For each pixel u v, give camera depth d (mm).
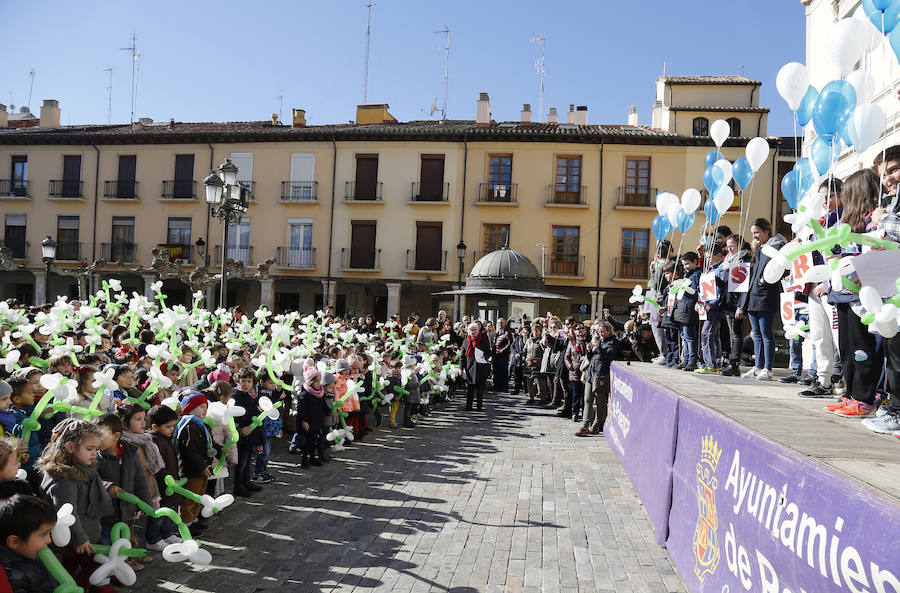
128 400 5281
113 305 12211
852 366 4074
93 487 4055
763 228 6633
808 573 2484
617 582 4777
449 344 16297
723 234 7355
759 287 6586
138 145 32031
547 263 29719
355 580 4746
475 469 8508
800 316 5922
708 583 3799
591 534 5895
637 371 7609
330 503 6754
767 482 2980
